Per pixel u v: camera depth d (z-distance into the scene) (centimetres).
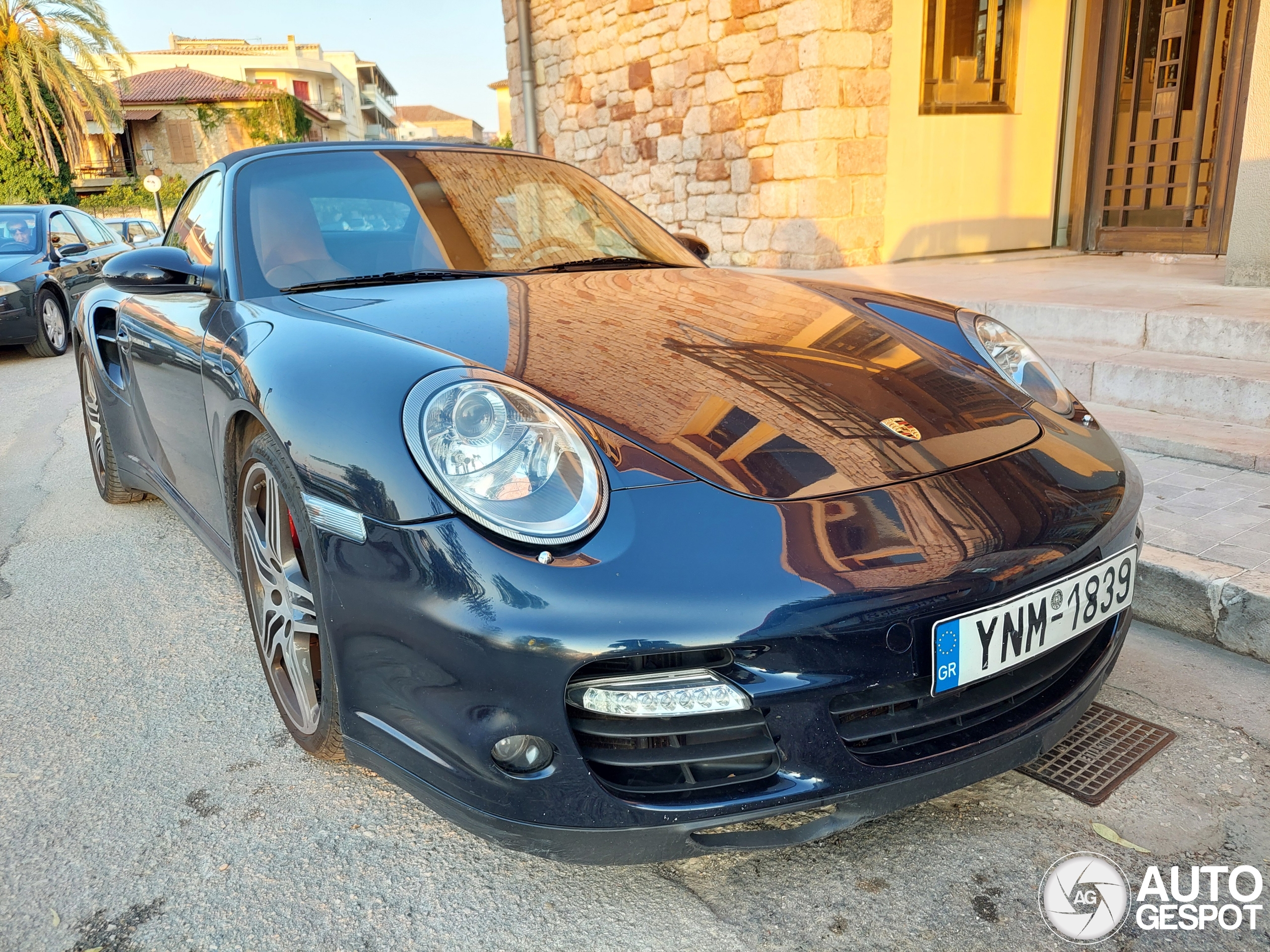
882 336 201
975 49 690
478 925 145
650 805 132
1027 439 171
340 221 232
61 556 314
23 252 845
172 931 145
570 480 137
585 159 943
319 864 160
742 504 138
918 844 160
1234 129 577
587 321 189
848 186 669
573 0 902
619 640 125
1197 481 296
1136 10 641
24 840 168
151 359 252
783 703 131
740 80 712
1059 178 746
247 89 4372
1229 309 384
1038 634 146
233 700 216
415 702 138
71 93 2844
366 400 152
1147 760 181
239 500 200
